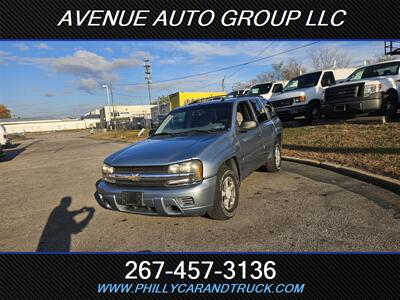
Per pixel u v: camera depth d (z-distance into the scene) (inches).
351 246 123.9
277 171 256.8
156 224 162.2
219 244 134.6
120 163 150.4
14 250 145.4
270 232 141.1
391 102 386.3
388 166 213.3
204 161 141.5
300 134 406.6
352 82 386.3
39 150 786.8
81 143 960.3
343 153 275.6
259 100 249.6
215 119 189.8
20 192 276.1
